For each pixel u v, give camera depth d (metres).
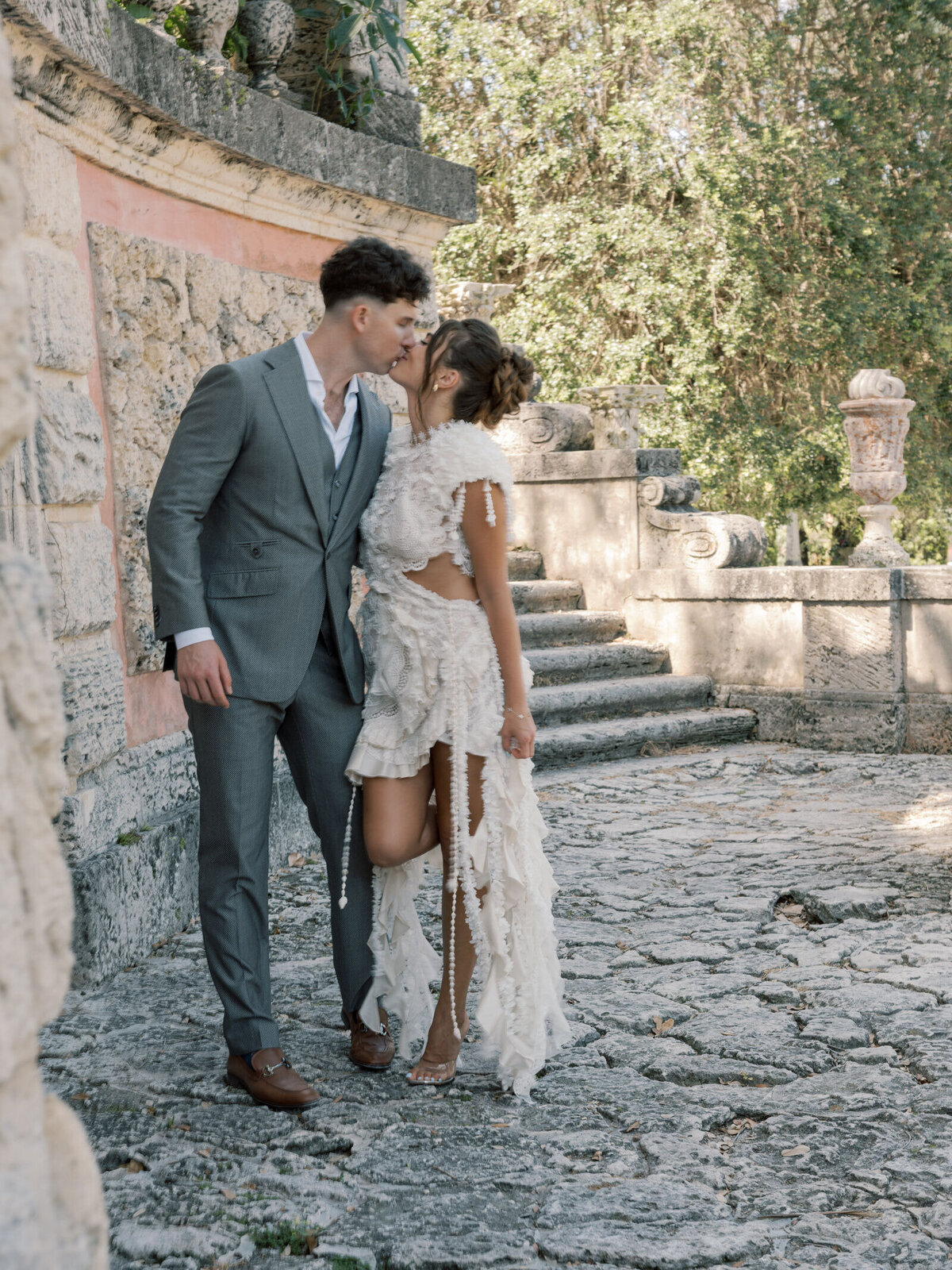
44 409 3.45
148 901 3.84
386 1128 2.58
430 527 2.76
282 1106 2.68
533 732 2.79
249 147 4.57
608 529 8.55
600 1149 2.47
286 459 2.74
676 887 4.52
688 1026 3.16
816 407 16.47
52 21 3.26
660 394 8.79
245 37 5.04
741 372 16.70
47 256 3.52
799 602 7.55
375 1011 2.94
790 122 16.88
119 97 3.81
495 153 16.41
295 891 4.50
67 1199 0.99
